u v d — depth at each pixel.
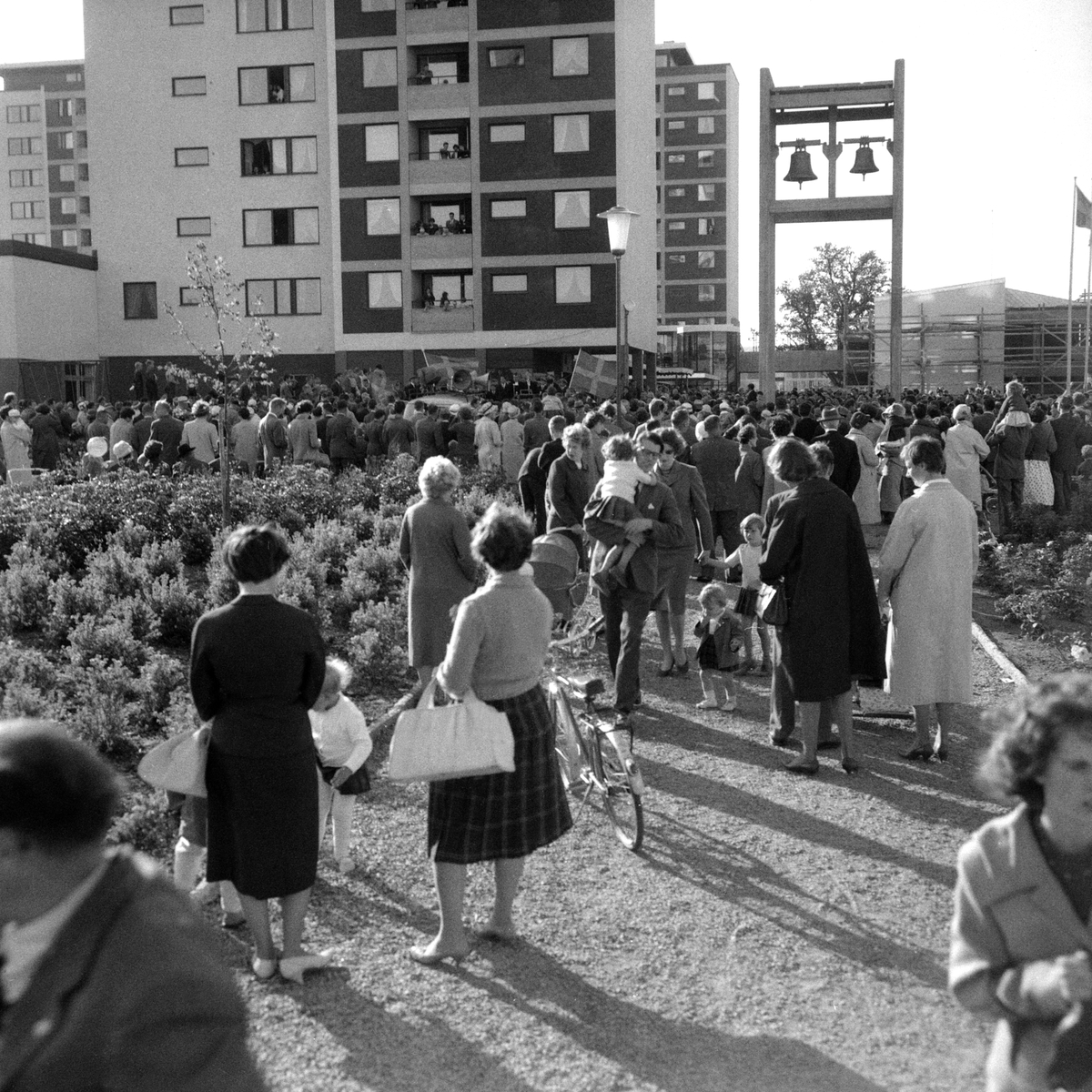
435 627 7.79
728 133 91.69
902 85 25.78
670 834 6.23
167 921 1.98
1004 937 2.42
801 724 7.36
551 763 4.90
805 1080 3.91
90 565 11.80
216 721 4.53
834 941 4.98
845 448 12.59
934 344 58.09
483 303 45.47
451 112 45.03
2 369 42.25
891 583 7.23
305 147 47.19
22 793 1.97
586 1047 4.14
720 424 13.98
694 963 4.79
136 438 21.20
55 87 121.88
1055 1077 2.24
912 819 6.42
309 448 20.00
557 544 7.90
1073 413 17.98
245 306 47.81
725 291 92.50
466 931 5.11
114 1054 1.88
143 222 48.00
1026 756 2.42
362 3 45.22
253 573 4.41
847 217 26.72
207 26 47.22
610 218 18.22
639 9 49.56
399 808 6.70
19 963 1.99
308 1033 4.25
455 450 20.88
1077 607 11.73
